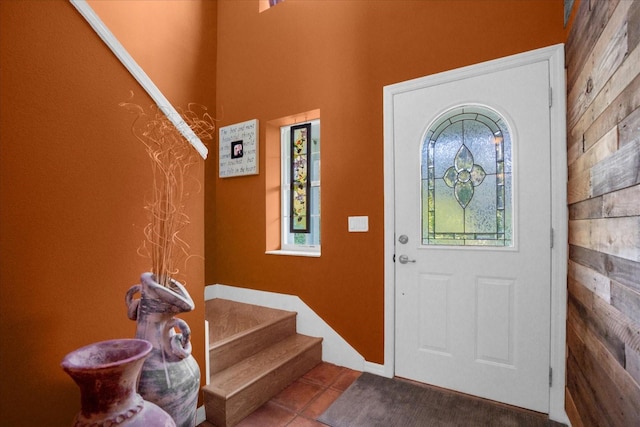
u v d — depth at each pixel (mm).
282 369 2137
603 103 1227
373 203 2375
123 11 2572
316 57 2668
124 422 920
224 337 2125
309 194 2922
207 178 3189
